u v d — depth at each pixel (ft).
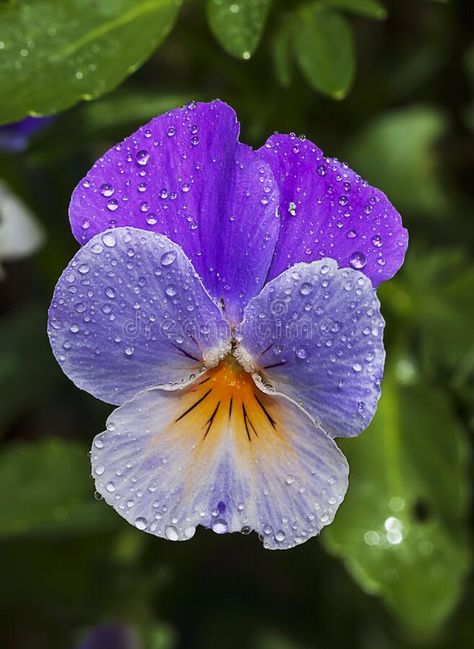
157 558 0.93
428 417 0.84
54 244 0.91
